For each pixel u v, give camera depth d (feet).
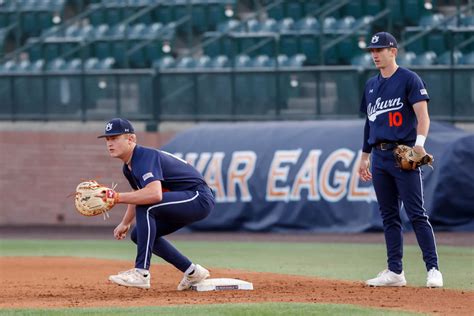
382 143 83.82
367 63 206.08
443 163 158.40
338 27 221.25
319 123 178.60
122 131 77.66
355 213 166.91
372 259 123.34
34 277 100.37
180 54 235.20
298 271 107.55
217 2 235.61
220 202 181.47
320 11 224.74
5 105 214.90
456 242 145.07
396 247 84.64
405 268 107.34
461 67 176.86
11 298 80.12
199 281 82.58
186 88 201.36
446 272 101.96
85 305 73.05
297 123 181.27
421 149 80.89
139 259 78.33
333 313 64.64
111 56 229.86
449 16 208.54
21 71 236.02
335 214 168.96
